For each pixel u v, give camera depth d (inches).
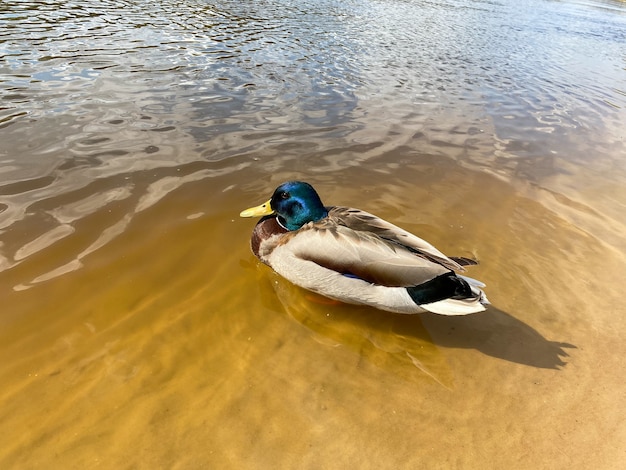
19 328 24.4
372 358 24.9
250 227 33.9
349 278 25.5
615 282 31.0
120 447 19.4
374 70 72.6
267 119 50.8
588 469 19.6
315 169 42.1
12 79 52.7
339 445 20.1
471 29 119.6
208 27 84.9
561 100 69.7
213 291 28.4
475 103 63.9
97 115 47.0
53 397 21.2
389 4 140.9
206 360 23.9
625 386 23.6
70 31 72.5
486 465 19.6
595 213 39.3
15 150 39.4
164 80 57.7
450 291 24.3
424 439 20.6
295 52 76.1
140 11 90.7
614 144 55.1
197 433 20.2
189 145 43.4
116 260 29.5
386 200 38.6
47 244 29.8
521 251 33.6
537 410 22.2
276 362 24.2
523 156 49.3
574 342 26.2
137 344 24.3
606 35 136.1
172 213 34.2
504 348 25.8
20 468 18.3
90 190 35.4
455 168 45.1
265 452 19.7
